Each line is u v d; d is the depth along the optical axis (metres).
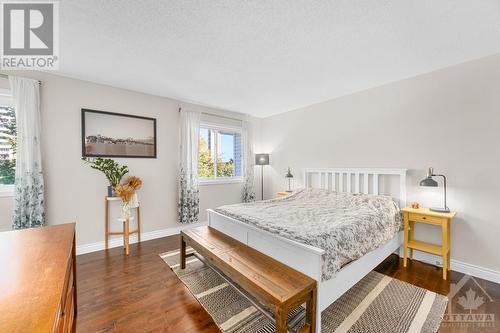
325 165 3.75
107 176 2.97
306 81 2.90
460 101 2.41
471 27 1.77
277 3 1.51
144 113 3.39
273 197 4.76
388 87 2.97
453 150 2.46
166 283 2.18
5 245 1.19
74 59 2.31
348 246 1.76
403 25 1.75
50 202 2.69
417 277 2.29
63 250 1.13
